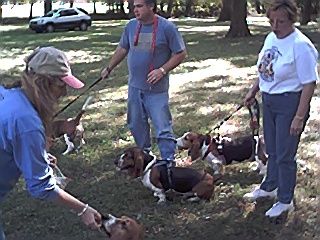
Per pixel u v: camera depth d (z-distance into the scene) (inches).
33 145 109.2
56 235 188.1
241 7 954.7
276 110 186.1
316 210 202.2
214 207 206.8
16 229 192.7
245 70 557.9
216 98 410.0
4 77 524.1
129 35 223.3
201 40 912.3
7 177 114.8
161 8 1806.1
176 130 314.5
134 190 224.2
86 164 259.3
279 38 181.2
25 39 1023.0
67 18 1285.7
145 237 184.7
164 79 220.5
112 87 462.3
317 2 1264.8
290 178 193.0
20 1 1807.3
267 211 199.0
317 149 275.9
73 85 108.9
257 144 233.8
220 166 232.7
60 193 115.9
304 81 176.6
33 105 110.6
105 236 186.1
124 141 297.6
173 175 207.2
